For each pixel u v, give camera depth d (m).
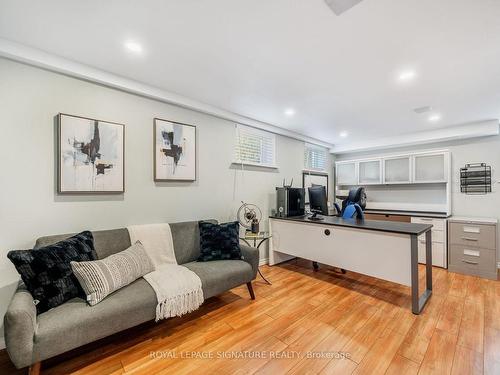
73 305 1.63
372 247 2.62
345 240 2.87
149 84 2.55
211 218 3.27
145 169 2.65
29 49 1.88
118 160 2.42
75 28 1.65
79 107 2.22
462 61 2.03
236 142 3.61
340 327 2.10
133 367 1.64
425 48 1.86
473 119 3.58
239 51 1.93
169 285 1.98
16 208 1.93
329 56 1.99
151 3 1.42
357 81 2.43
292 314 2.32
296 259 4.17
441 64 2.08
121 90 2.48
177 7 1.45
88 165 2.24
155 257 2.42
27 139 1.97
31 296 1.54
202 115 3.18
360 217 3.23
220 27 1.64
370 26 1.61
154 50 1.92
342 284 3.05
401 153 4.83
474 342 1.88
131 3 1.42
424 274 3.44
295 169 4.61
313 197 3.59
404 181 4.44
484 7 1.42
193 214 3.08
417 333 2.00
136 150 2.59
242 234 3.63
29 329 1.36
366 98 2.87
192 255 2.69
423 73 2.25
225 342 1.91
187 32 1.70
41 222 2.03
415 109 3.20
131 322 1.74
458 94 2.71
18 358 1.33
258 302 2.57
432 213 4.34
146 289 1.90
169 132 2.82
